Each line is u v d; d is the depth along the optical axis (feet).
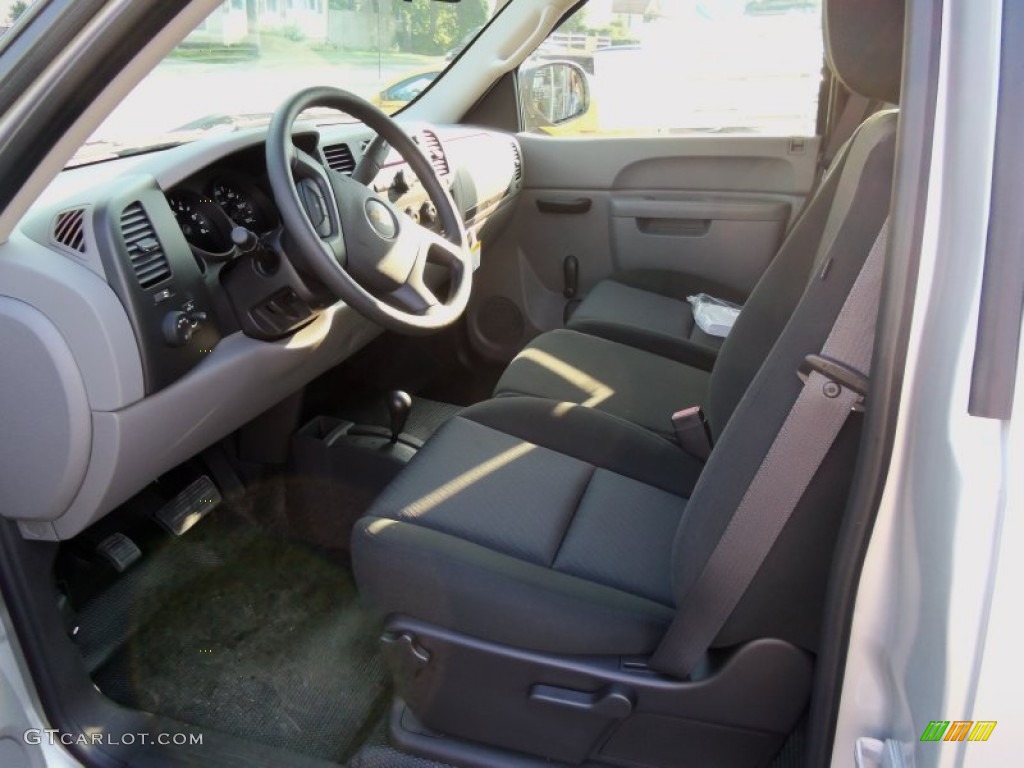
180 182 4.54
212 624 5.65
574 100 8.59
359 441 6.54
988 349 2.04
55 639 4.20
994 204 2.04
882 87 2.94
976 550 2.09
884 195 2.74
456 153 7.23
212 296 4.64
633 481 4.87
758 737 3.71
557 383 6.06
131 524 5.73
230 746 4.51
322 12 6.63
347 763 4.60
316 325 5.35
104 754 4.18
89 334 3.81
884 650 2.66
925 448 2.32
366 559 3.89
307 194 4.66
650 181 8.50
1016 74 2.05
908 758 2.42
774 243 8.22
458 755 4.34
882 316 2.44
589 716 3.83
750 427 3.14
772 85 7.92
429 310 5.03
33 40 2.94
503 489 4.51
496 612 3.72
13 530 4.11
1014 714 2.12
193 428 4.71
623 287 8.54
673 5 7.97
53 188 4.17
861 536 2.64
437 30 8.32
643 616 3.69
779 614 3.35
